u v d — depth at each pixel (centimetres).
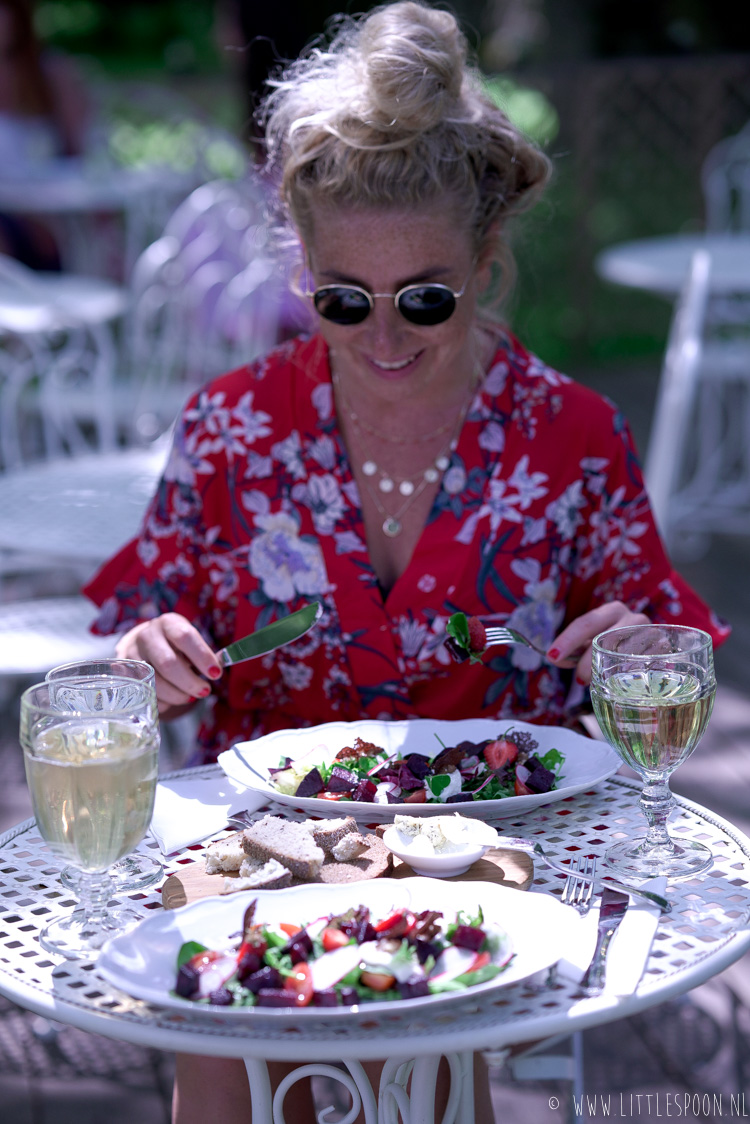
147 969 95
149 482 275
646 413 620
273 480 167
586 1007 92
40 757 101
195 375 435
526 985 96
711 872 114
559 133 724
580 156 725
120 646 146
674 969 98
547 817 126
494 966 93
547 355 726
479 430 164
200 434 169
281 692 170
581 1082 157
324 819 125
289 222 168
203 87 851
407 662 162
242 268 424
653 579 168
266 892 103
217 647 177
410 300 145
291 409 167
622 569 168
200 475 169
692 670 113
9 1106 208
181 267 427
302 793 126
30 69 511
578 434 165
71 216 564
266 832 114
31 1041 228
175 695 144
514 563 163
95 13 1190
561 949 96
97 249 583
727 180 566
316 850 111
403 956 93
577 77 721
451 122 145
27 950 103
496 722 140
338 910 104
